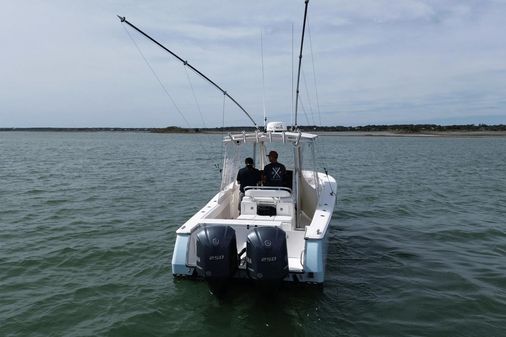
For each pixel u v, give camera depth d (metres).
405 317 5.00
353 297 5.50
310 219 7.75
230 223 5.51
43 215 10.53
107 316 5.01
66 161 26.30
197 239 4.84
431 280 6.20
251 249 4.70
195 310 5.01
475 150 41.47
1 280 6.21
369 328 4.71
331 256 7.33
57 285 6.01
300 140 6.95
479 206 12.05
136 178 17.83
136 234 8.79
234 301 5.13
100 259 7.16
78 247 7.81
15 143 60.41
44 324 4.86
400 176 19.14
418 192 14.52
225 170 7.40
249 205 6.17
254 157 8.30
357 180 17.69
